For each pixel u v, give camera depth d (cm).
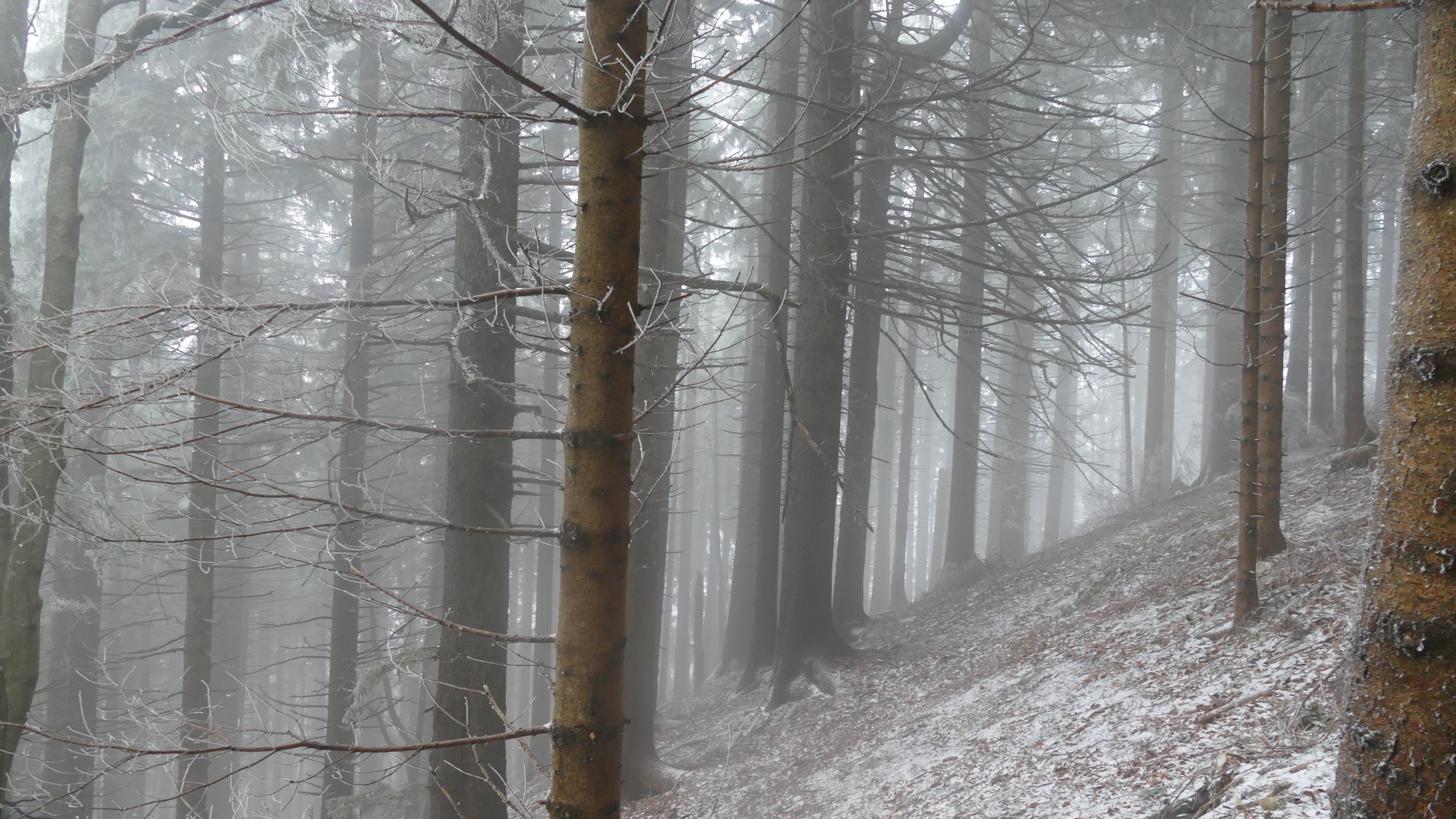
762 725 1147
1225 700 598
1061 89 1764
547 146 1781
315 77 445
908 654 1209
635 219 312
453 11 367
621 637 306
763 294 634
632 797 1043
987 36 1688
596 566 300
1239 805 428
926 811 671
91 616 1625
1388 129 1800
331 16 381
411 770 1588
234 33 1454
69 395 352
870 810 743
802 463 1208
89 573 1587
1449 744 198
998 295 1220
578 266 308
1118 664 799
